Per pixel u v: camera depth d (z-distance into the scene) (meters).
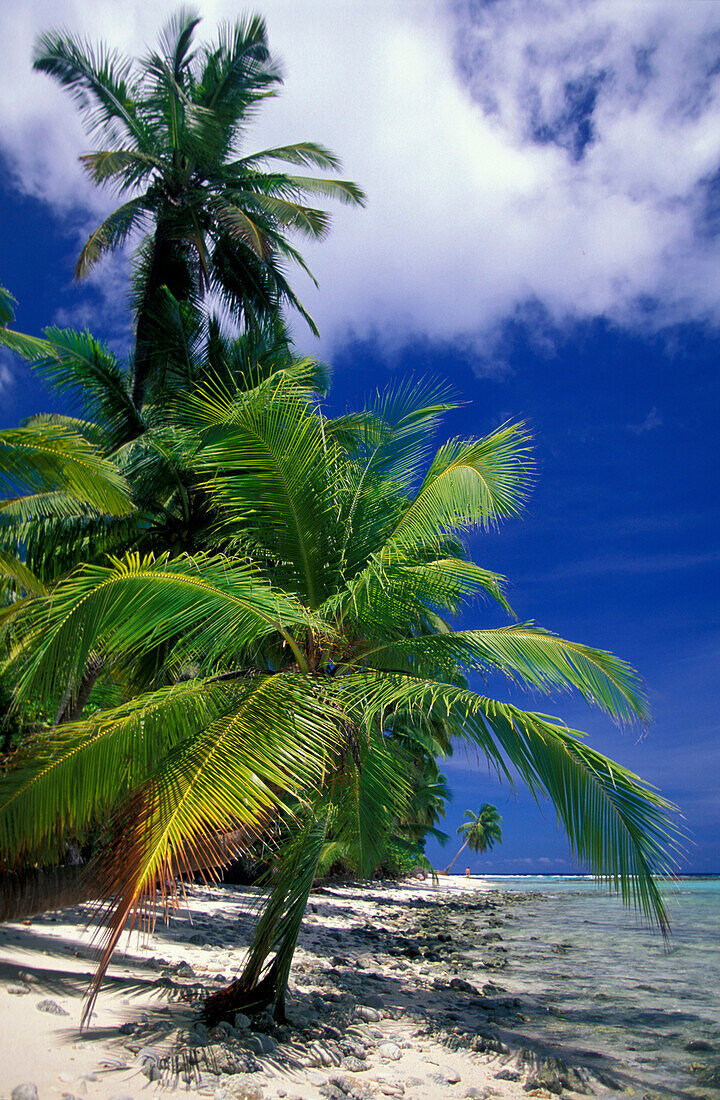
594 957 11.96
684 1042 6.23
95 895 3.76
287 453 5.98
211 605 4.98
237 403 6.01
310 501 6.20
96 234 14.55
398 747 6.92
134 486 11.66
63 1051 3.82
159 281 15.14
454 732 5.30
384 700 5.01
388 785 6.51
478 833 78.00
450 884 58.16
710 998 8.36
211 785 3.82
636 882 4.33
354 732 5.20
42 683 4.64
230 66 16.38
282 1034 4.91
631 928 17.52
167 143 15.49
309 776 4.16
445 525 6.16
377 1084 4.27
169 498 12.57
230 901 15.55
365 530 6.84
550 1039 6.18
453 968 10.36
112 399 12.53
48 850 4.97
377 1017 6.23
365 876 6.89
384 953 11.42
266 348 14.67
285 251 16.92
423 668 6.23
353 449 7.42
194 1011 5.20
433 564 5.86
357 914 19.06
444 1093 4.27
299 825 5.53
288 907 5.41
